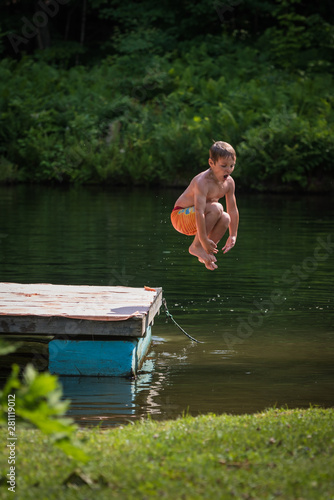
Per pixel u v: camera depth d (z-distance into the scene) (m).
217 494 5.47
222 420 7.75
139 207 33.78
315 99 46.53
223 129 43.91
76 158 45.78
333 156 42.44
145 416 8.50
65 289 12.80
